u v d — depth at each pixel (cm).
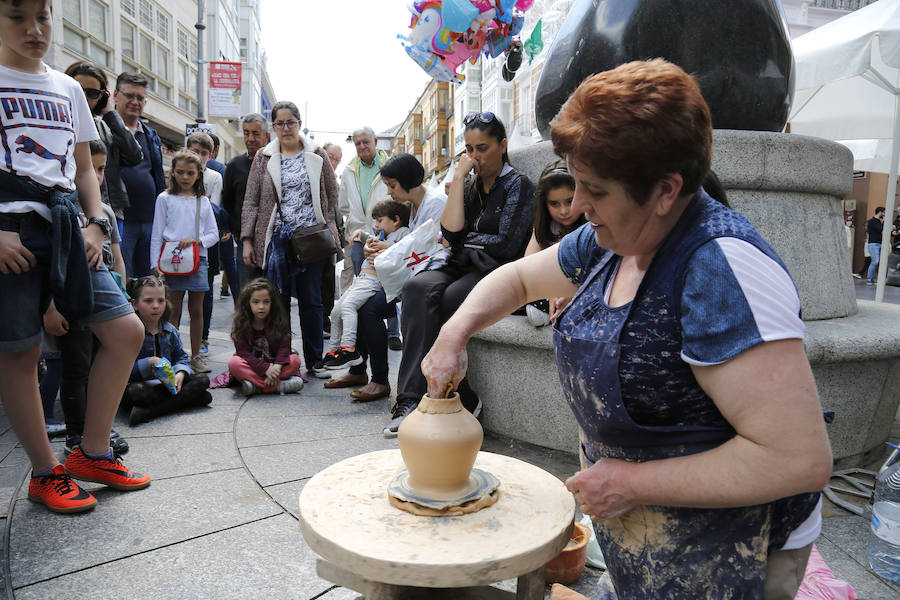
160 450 311
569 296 148
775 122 324
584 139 98
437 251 356
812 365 268
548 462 294
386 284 388
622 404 110
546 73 350
